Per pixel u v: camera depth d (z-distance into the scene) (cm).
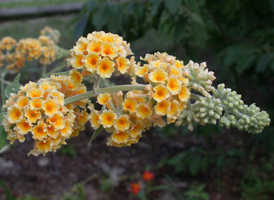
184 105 154
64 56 313
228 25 426
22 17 948
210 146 559
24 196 443
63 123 140
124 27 340
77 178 502
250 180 469
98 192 473
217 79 591
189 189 475
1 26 895
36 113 135
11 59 305
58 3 1095
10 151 539
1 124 142
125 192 477
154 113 153
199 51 732
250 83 552
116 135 156
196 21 348
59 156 547
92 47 150
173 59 162
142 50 700
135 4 329
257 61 343
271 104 450
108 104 155
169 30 374
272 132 412
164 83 147
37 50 298
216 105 160
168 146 582
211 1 387
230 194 457
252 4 351
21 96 139
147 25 375
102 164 538
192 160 442
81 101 168
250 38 407
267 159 514
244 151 480
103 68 147
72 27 855
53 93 142
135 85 157
